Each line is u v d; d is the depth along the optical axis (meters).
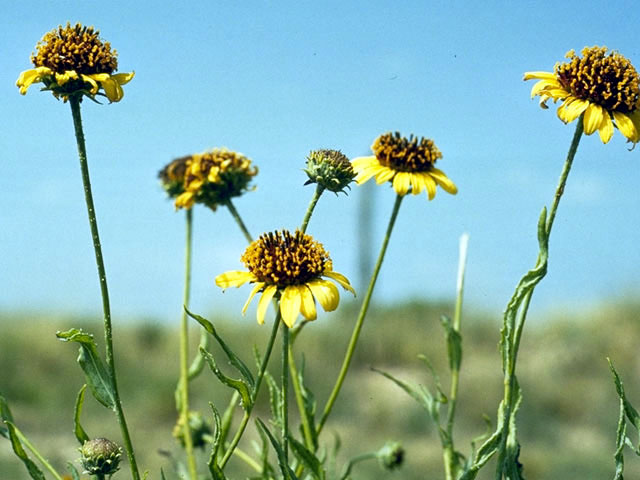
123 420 0.29
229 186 0.41
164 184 0.44
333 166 0.33
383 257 0.36
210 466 0.28
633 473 0.91
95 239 0.29
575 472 0.90
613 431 1.05
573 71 0.31
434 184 0.38
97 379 0.29
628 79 0.31
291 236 0.31
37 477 0.30
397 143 0.38
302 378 0.35
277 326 0.29
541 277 0.29
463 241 0.38
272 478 0.37
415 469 0.88
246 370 0.28
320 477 0.31
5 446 0.86
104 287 0.29
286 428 0.29
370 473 0.86
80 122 0.30
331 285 0.30
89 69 0.30
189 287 0.41
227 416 0.38
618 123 0.31
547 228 0.29
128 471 0.73
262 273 0.30
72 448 0.91
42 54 0.30
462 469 0.36
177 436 0.43
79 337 0.29
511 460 0.30
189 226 0.42
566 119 0.30
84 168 0.29
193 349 1.00
